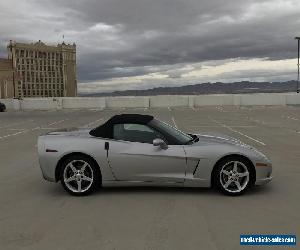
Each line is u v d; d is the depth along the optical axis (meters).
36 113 36.25
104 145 6.38
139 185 6.45
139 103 45.34
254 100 44.31
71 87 146.12
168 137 6.50
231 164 6.25
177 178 6.31
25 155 11.02
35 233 4.69
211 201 5.94
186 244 4.26
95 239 4.45
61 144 6.43
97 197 6.28
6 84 103.56
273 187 6.78
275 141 13.70
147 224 4.93
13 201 6.14
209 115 28.86
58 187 7.05
